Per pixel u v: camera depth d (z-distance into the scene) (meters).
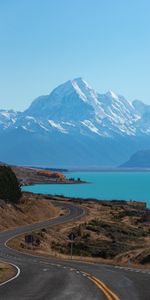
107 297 30.52
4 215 136.38
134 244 117.19
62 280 39.88
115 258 88.12
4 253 78.62
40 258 72.00
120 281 39.22
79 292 32.75
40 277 42.28
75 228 133.38
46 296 30.92
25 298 30.09
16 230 123.94
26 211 155.62
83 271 48.88
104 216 174.88
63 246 111.25
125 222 163.50
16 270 49.12
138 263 77.00
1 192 153.75
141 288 34.88
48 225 139.25
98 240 119.88
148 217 173.00
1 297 30.45
